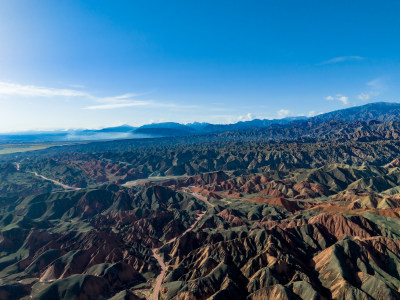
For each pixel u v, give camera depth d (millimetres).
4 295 115312
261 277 107688
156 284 123312
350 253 118125
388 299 94062
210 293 104750
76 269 134125
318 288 103688
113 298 108812
